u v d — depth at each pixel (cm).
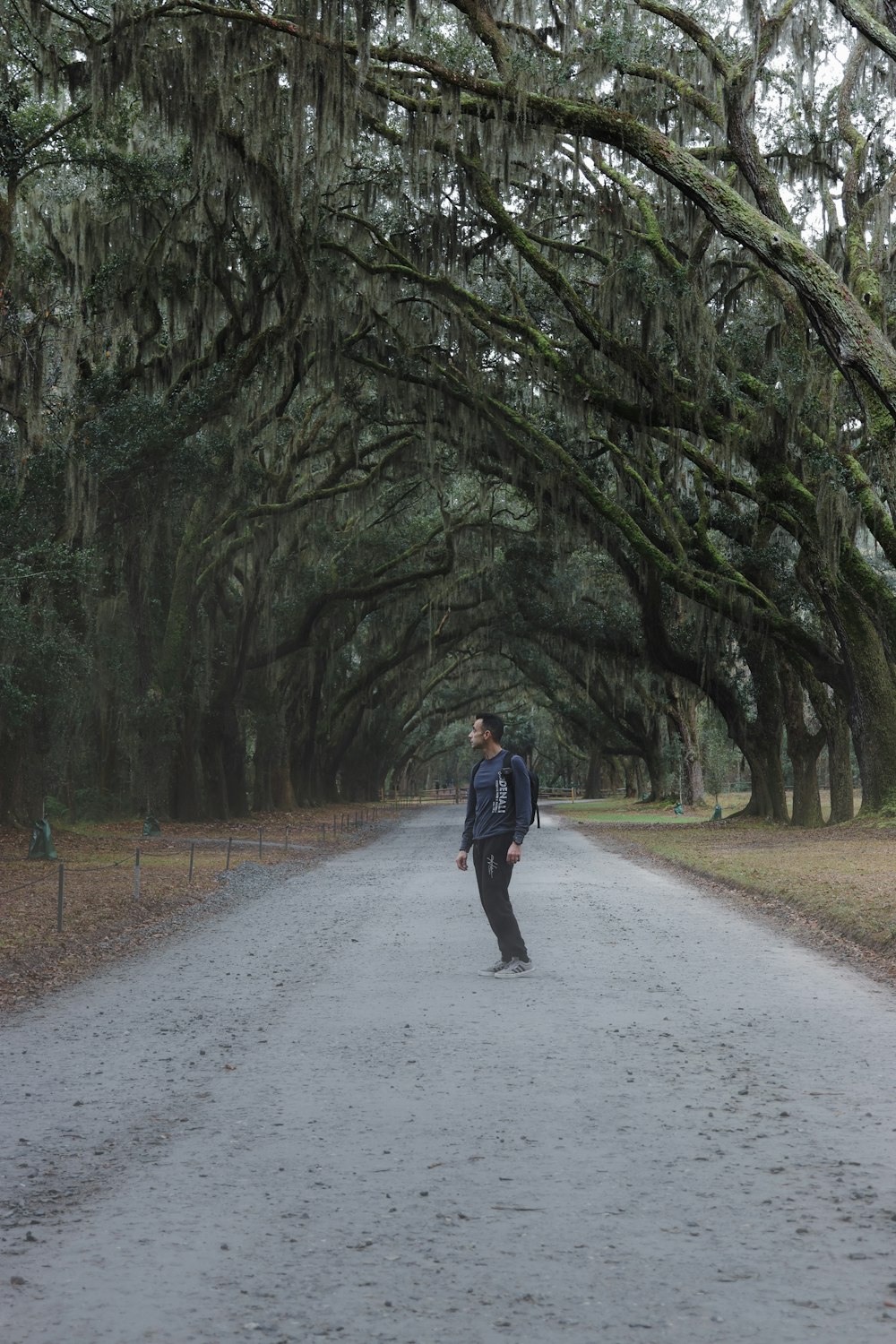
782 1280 393
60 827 3319
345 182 3103
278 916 1555
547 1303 377
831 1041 763
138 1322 365
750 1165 514
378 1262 411
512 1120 586
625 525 3669
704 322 2770
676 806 5834
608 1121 583
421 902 1698
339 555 5250
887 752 3231
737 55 2569
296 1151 539
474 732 1064
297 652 5438
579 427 3381
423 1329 359
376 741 8406
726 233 1689
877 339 1576
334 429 4512
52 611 2911
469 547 5212
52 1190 492
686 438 3850
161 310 3484
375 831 4422
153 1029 827
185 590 4019
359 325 3581
